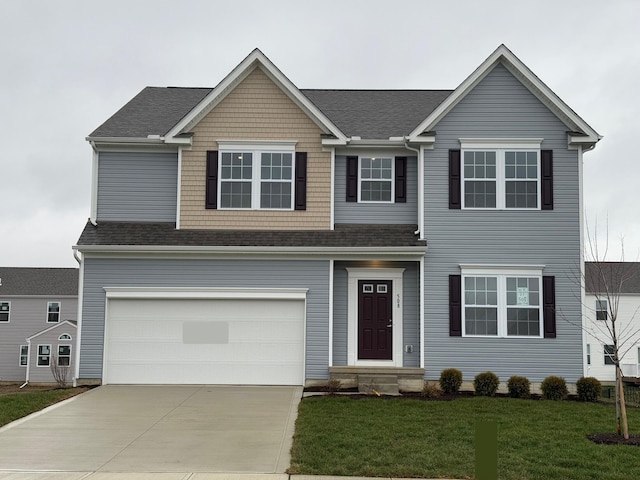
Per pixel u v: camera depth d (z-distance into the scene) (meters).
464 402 14.25
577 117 16.92
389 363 17.27
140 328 16.91
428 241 17.02
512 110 17.27
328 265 16.95
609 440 10.76
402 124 19.05
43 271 41.72
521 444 10.50
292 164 17.70
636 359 31.20
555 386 15.36
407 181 18.05
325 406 13.51
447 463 9.32
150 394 15.21
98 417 12.52
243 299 16.92
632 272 31.97
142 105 20.38
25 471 8.88
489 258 16.95
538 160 17.12
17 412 12.74
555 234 16.95
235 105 17.83
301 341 16.89
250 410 13.27
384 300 17.53
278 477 8.68
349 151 18.08
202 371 16.80
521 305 16.81
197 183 17.61
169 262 16.95
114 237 17.05
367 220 17.95
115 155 17.98
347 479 8.66
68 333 37.53
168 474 8.77
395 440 10.58
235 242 16.89
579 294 16.78
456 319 16.73
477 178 17.17
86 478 8.57
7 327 39.03
